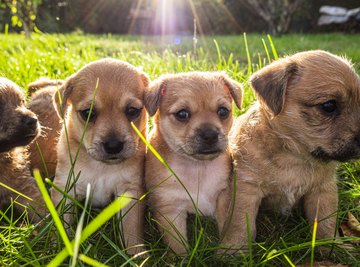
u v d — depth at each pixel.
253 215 0.33
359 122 0.30
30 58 0.68
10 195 0.37
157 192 0.34
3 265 0.26
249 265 0.26
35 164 0.42
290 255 0.29
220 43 1.34
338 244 0.31
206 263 0.29
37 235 0.28
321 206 0.34
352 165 0.40
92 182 0.35
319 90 0.31
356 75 0.32
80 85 0.35
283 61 0.34
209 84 0.35
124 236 0.32
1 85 0.37
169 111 0.35
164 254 0.29
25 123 0.37
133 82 0.35
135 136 0.34
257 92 0.34
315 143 0.32
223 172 0.35
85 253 0.25
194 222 0.35
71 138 0.35
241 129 0.36
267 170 0.33
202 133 0.33
